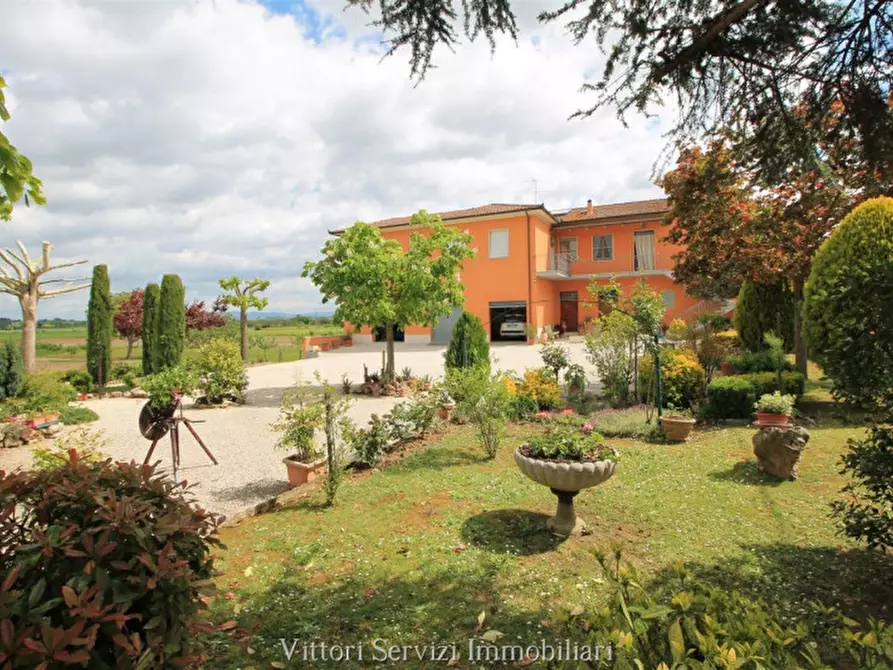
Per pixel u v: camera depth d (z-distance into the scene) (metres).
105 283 16.88
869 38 2.79
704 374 9.87
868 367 3.21
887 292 3.09
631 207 28.14
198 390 12.33
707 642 1.42
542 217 26.61
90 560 1.67
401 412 8.11
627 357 10.54
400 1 2.92
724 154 3.72
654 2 2.84
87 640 1.41
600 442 4.80
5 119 2.52
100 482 2.09
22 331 15.40
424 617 3.27
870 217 7.38
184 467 7.16
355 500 5.54
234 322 30.03
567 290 28.81
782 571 3.75
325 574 3.89
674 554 4.08
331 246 13.67
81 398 14.18
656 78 3.14
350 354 24.66
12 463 7.66
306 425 6.10
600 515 4.92
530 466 4.38
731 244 10.51
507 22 3.01
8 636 1.33
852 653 1.66
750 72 3.08
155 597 1.75
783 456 5.74
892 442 3.30
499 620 3.22
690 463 6.56
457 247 14.07
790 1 2.60
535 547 4.26
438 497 5.56
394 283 13.88
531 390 10.12
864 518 3.42
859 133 3.03
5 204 2.73
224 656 2.88
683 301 24.75
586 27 3.03
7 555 1.72
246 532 4.77
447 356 13.28
